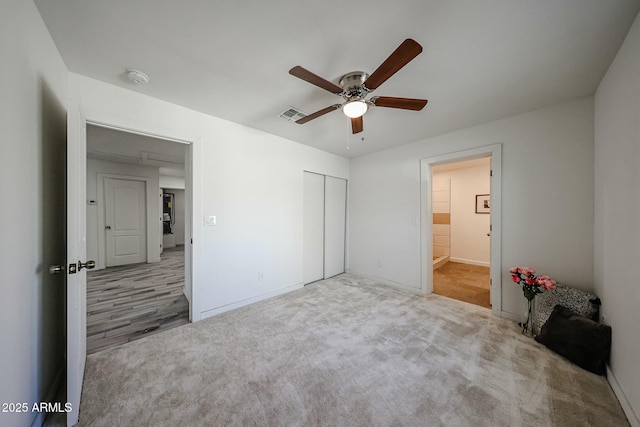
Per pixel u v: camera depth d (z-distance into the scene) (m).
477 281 3.83
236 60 1.59
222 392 1.42
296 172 3.35
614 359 1.47
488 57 1.52
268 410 1.30
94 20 1.24
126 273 4.22
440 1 1.11
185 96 2.07
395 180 3.54
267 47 1.46
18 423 0.99
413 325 2.29
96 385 1.47
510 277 2.44
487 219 4.93
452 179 5.35
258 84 1.88
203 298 2.44
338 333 2.14
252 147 2.83
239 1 1.13
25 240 1.07
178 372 1.60
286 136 3.12
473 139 2.71
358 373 1.61
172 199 7.55
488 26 1.26
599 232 1.85
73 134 1.23
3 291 0.88
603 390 1.44
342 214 4.21
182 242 7.73
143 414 1.26
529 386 1.48
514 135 2.42
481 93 1.98
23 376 1.04
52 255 1.42
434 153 3.08
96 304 2.85
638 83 1.23
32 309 1.14
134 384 1.48
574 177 2.10
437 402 1.36
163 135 2.15
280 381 1.52
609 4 1.13
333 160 3.94
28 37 1.07
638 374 1.19
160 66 1.65
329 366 1.67
